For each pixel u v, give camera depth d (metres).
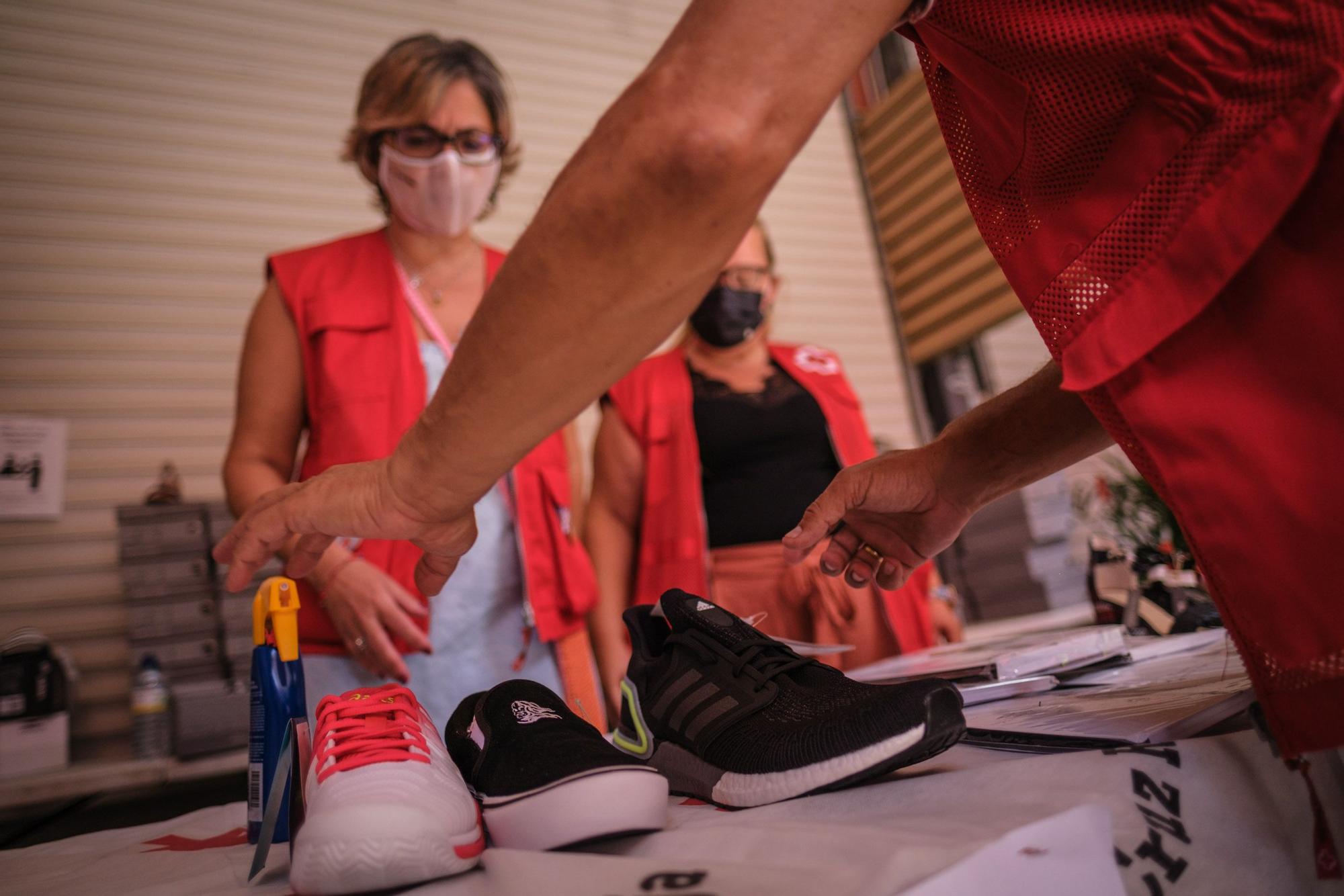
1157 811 0.54
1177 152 0.54
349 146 1.72
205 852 0.79
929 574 2.13
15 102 3.57
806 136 0.44
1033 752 0.68
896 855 0.43
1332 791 0.60
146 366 3.57
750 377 2.12
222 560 0.70
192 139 3.83
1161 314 0.53
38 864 0.83
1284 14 0.50
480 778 0.65
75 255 3.54
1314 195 0.49
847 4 0.43
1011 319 4.36
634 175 0.43
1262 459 0.50
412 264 1.70
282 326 1.56
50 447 3.37
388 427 1.50
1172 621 1.39
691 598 0.83
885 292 5.16
